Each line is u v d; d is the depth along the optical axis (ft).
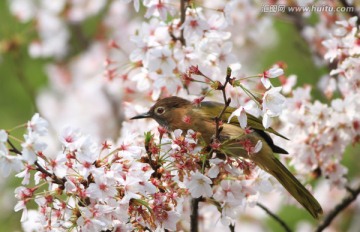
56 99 60.54
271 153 30.40
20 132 57.41
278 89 25.25
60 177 25.05
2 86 59.41
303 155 34.96
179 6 33.40
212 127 31.81
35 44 57.62
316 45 46.80
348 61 32.40
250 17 48.34
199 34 31.37
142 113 34.14
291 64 56.65
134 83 38.81
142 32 32.78
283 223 34.42
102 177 24.21
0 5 56.90
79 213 24.82
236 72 33.73
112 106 59.41
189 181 25.71
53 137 52.80
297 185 30.32
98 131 59.06
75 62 60.39
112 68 35.88
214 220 36.24
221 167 26.91
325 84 42.91
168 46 31.94
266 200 51.88
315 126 34.47
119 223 25.25
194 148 26.23
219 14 34.60
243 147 26.55
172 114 32.73
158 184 25.52
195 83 32.83
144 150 26.78
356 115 33.91
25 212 24.95
